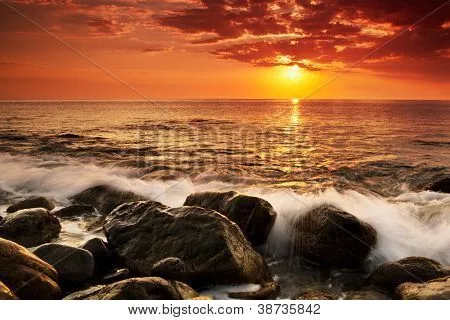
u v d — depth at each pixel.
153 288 4.89
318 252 7.15
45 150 18.67
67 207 9.49
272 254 7.59
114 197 10.17
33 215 7.65
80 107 62.31
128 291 4.79
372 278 6.31
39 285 5.21
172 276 5.70
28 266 5.39
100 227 8.48
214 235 6.17
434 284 5.51
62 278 5.79
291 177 13.58
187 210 6.77
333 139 22.81
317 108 64.69
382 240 7.61
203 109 57.09
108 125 29.02
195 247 6.11
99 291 5.02
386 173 14.52
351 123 32.84
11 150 18.55
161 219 6.75
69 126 28.77
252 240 7.52
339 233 7.06
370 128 28.75
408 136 24.28
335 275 6.80
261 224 7.42
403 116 43.28
